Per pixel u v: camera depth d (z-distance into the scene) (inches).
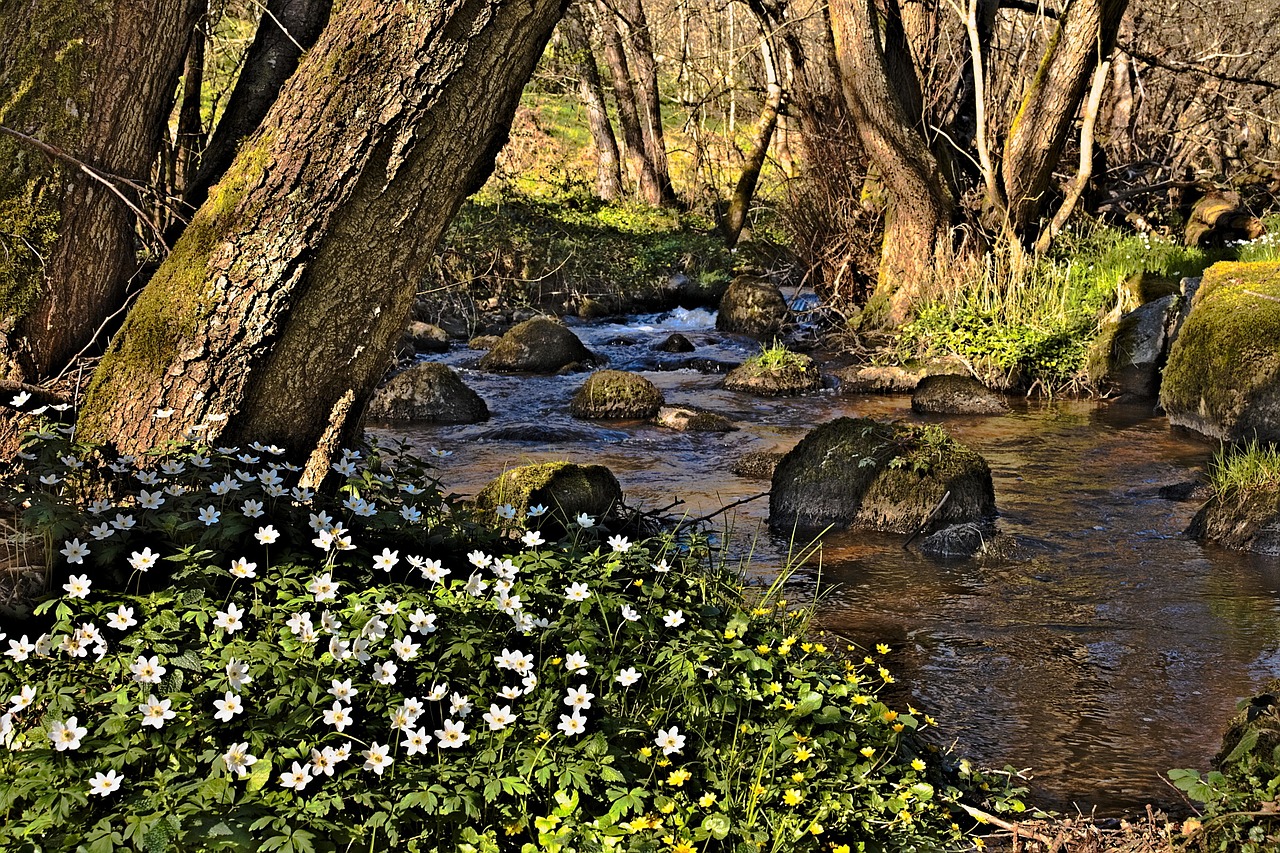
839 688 152.0
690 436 413.4
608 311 738.2
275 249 161.3
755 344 633.0
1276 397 363.6
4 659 132.3
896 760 157.8
